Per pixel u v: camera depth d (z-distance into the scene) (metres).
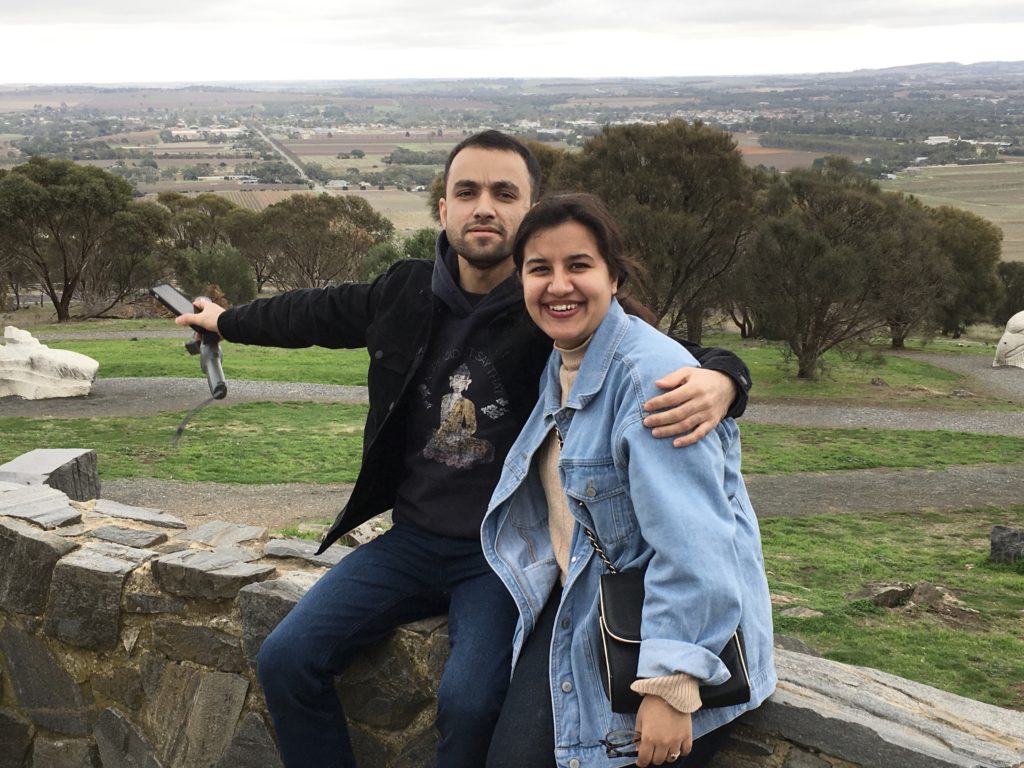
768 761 2.12
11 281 61.75
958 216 60.72
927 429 31.03
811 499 20.94
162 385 30.83
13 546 3.26
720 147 36.84
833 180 38.38
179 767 2.99
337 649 2.48
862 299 36.31
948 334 63.78
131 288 57.41
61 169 52.72
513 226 2.55
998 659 9.77
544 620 2.30
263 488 18.42
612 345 2.20
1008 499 21.47
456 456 2.58
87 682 3.19
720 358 2.20
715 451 2.04
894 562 15.05
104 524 3.51
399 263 2.81
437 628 2.57
